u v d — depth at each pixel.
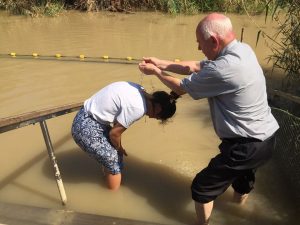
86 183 2.05
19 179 2.08
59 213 1.63
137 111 1.75
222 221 1.79
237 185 1.80
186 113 2.72
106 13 5.34
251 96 1.52
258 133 1.57
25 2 5.35
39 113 1.63
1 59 3.67
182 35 4.38
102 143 1.84
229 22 1.52
